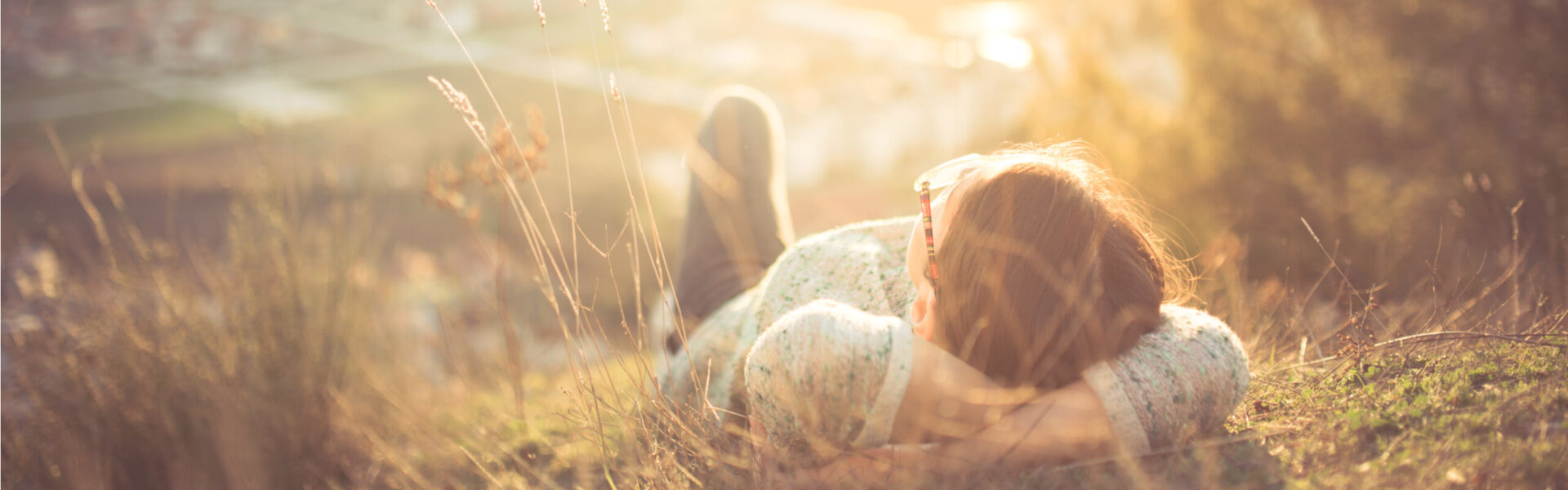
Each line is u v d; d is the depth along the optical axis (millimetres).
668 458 1297
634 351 1417
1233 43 4641
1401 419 1147
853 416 1000
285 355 2170
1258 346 1654
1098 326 993
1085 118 4844
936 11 25000
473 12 39594
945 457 1023
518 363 2275
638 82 29578
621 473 1431
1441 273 1835
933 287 1067
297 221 2424
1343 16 4391
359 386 2449
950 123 15836
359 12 41625
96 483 1887
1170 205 4316
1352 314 1461
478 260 5672
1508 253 1851
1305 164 4316
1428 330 1458
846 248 1486
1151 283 1049
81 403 2053
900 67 20234
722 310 1761
